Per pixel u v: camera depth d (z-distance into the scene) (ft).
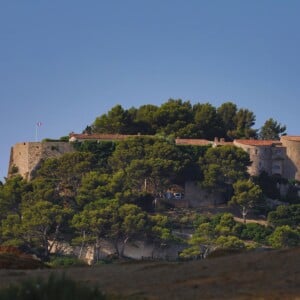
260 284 255.29
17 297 213.05
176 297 239.71
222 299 237.04
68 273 285.64
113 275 278.05
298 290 247.50
